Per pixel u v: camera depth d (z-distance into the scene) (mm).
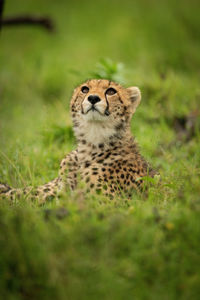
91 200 8531
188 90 17031
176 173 10805
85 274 6617
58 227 7320
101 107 9969
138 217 7660
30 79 21734
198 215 7617
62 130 13945
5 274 6629
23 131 14953
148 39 28234
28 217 7406
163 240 7223
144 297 6496
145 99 16391
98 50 26625
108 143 10188
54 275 6453
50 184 10281
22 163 11766
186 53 25141
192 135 14000
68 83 20656
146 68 21562
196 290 6605
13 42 30516
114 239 7020
